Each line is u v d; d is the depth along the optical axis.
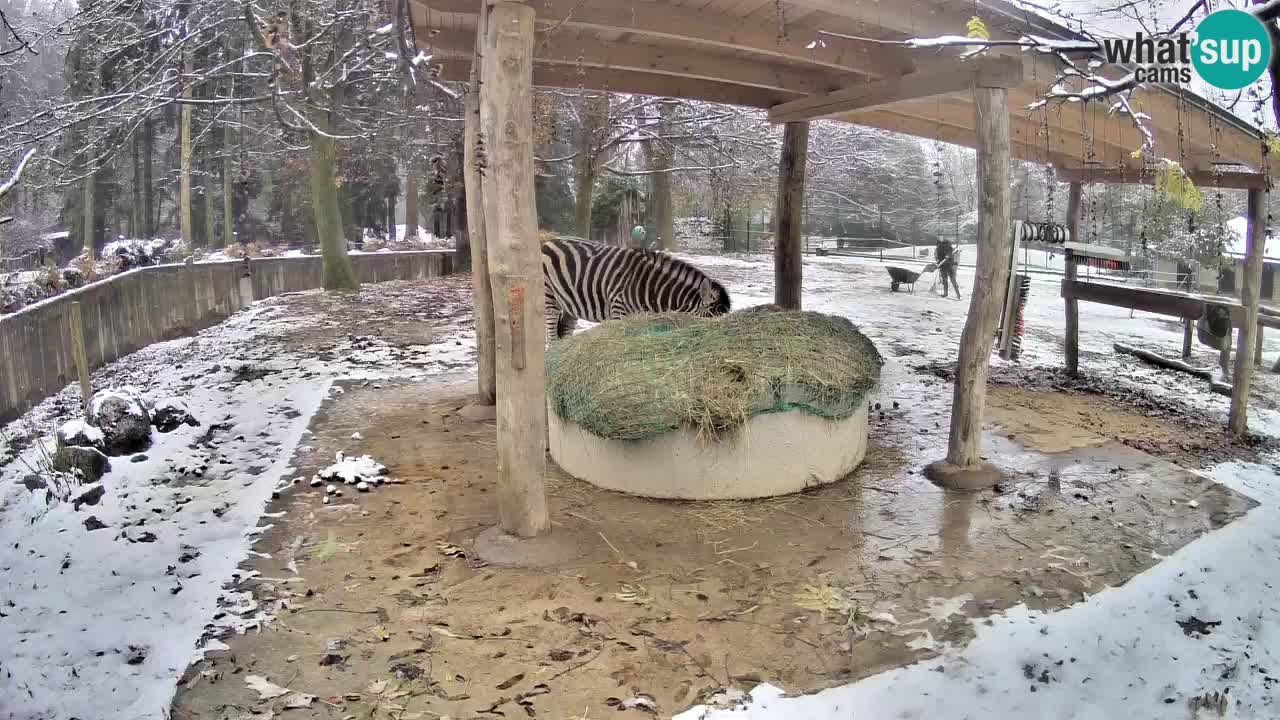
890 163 33.31
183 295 12.00
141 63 15.55
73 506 5.06
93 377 8.88
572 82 7.55
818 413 5.44
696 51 7.04
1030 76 5.52
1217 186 7.52
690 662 3.43
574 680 3.30
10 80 16.19
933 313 14.30
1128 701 3.25
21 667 3.36
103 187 25.84
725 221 29.72
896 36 5.97
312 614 3.80
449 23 6.23
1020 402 8.10
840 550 4.55
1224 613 3.94
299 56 12.48
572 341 6.35
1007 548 4.63
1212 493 5.57
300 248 25.25
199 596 3.96
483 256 7.01
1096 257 9.38
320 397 7.74
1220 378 9.90
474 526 4.80
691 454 5.21
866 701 3.17
